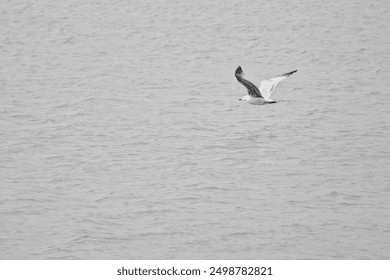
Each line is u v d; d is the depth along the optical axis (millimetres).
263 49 114500
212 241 63125
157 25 124125
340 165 77875
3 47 113875
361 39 117688
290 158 79438
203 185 73188
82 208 68438
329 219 66875
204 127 86875
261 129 86500
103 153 80062
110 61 109000
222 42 117062
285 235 64188
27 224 65375
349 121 89000
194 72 105250
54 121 88000
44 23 124375
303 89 99000
